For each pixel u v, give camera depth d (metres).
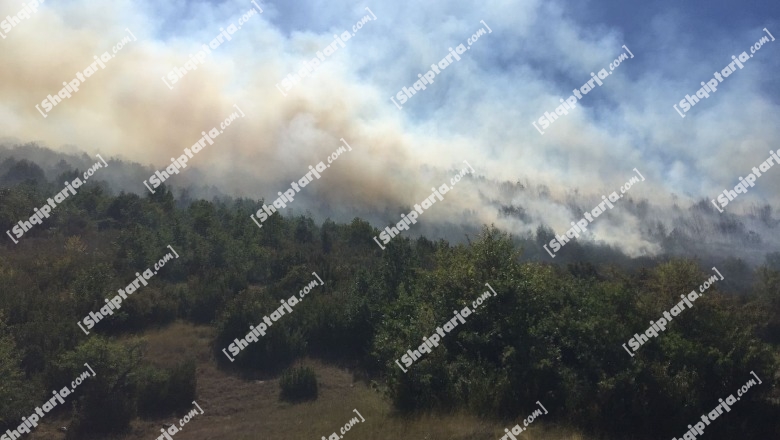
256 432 12.62
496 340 12.39
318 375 18.89
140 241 26.03
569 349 11.88
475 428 9.90
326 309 21.77
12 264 22.89
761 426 10.52
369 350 19.50
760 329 16.70
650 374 10.62
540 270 14.06
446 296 13.48
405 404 11.76
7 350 14.12
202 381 17.48
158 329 21.27
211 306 22.70
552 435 9.61
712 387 11.02
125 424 13.89
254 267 27.72
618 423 10.38
